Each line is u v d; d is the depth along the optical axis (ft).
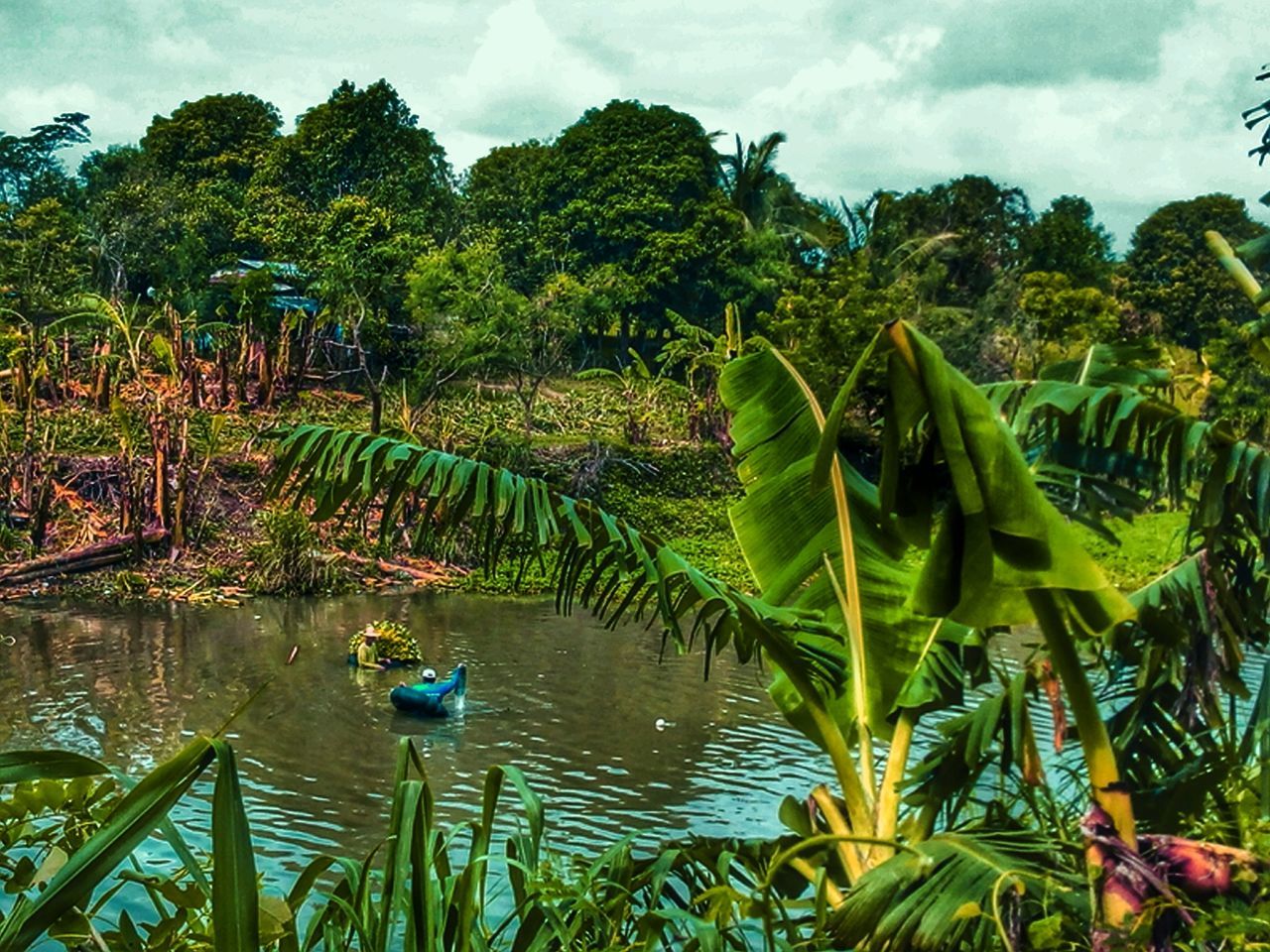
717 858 16.29
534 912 12.30
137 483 96.78
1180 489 16.30
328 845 44.16
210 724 59.52
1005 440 12.84
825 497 18.98
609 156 197.26
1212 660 16.49
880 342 13.14
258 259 185.47
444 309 135.85
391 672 71.61
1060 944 13.28
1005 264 212.43
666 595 17.31
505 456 126.11
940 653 17.83
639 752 58.08
